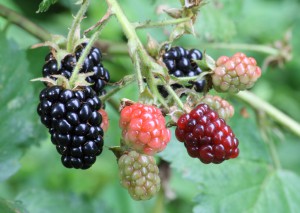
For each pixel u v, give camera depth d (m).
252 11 0.44
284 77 0.44
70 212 0.31
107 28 0.35
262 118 0.31
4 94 0.27
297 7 0.46
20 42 0.34
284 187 0.31
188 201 0.37
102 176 0.38
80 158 0.20
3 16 0.28
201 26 0.32
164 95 0.22
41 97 0.20
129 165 0.21
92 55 0.21
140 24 0.22
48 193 0.30
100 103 0.21
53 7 0.38
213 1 0.32
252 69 0.23
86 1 0.21
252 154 0.31
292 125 0.31
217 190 0.30
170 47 0.23
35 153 0.38
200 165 0.30
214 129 0.20
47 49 0.30
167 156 0.29
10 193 0.36
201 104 0.21
